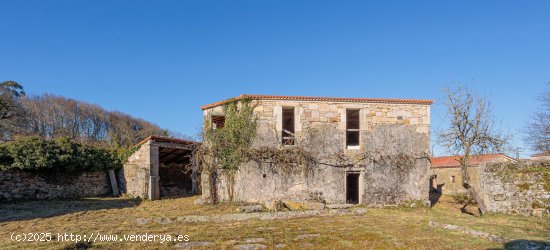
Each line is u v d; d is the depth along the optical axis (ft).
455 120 53.57
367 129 52.24
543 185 38.22
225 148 52.13
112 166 66.08
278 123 51.08
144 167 62.08
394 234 29.89
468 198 70.03
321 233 30.37
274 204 45.62
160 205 52.80
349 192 57.47
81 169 61.67
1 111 120.98
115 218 40.01
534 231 29.09
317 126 51.47
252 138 50.72
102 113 169.48
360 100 52.34
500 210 40.91
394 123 53.06
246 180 50.70
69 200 57.06
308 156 50.60
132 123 180.55
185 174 86.63
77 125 156.87
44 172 57.41
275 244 26.32
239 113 51.78
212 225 34.83
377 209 48.14
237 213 42.52
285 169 50.26
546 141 67.46
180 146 67.31
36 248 24.71
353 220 37.83
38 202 53.21
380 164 52.01
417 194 52.70
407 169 52.65
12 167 53.26
